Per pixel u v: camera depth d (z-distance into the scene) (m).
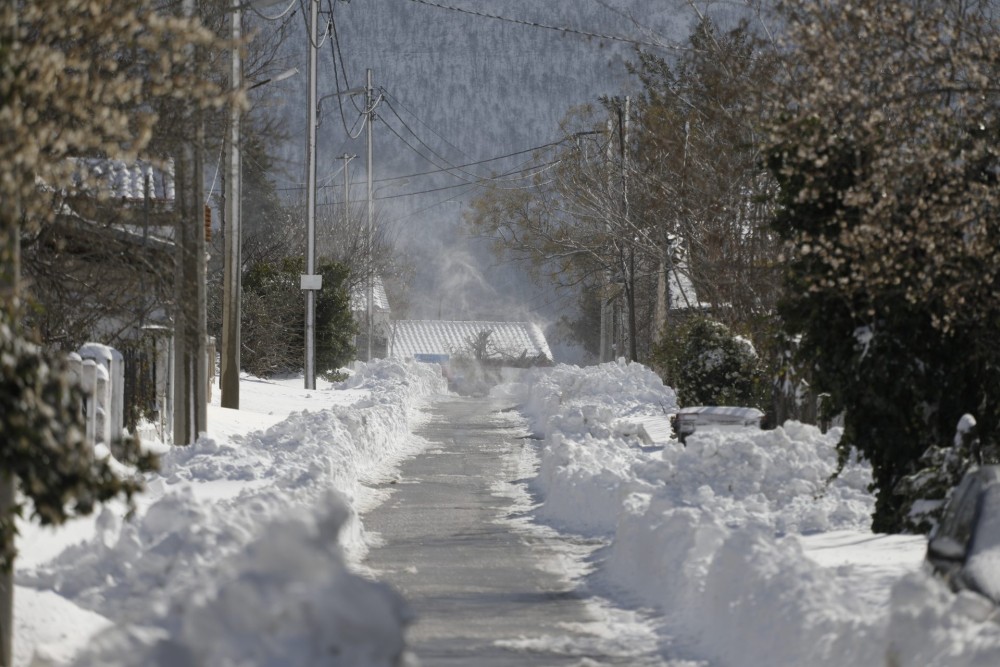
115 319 84.00
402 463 103.69
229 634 17.66
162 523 46.19
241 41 42.75
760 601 36.97
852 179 54.56
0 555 29.30
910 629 29.19
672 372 137.50
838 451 58.81
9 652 31.09
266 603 17.70
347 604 17.20
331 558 18.56
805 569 37.94
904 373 56.38
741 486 67.81
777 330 62.59
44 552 44.91
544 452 96.00
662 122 139.50
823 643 32.38
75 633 34.28
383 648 17.22
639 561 52.22
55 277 70.19
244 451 75.25
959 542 36.38
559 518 72.12
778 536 56.94
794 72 61.41
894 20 50.91
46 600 34.97
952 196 51.44
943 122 52.03
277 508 50.69
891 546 49.47
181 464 72.62
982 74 51.78
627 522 55.72
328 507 19.83
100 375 67.12
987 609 31.23
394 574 53.75
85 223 66.75
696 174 118.31
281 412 133.12
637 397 139.75
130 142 44.97
